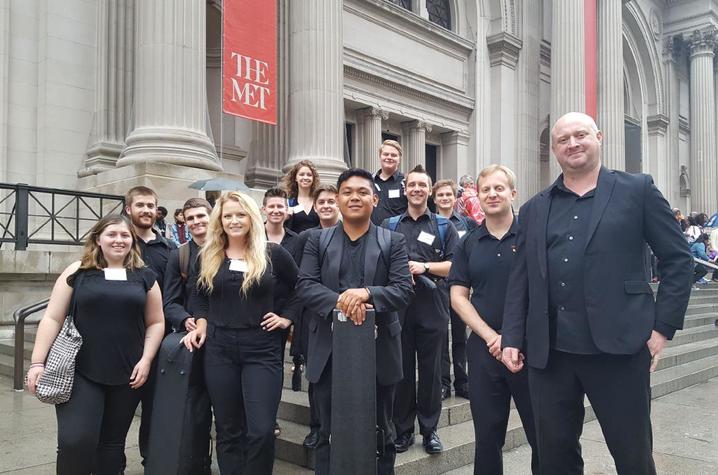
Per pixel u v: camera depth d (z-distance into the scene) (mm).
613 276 2574
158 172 8328
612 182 2674
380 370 3264
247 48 9531
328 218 4559
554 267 2711
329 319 3121
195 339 3332
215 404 3342
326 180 10758
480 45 18766
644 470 2580
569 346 2635
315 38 11445
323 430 3258
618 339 2527
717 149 29078
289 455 4148
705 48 27875
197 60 9102
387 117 15984
